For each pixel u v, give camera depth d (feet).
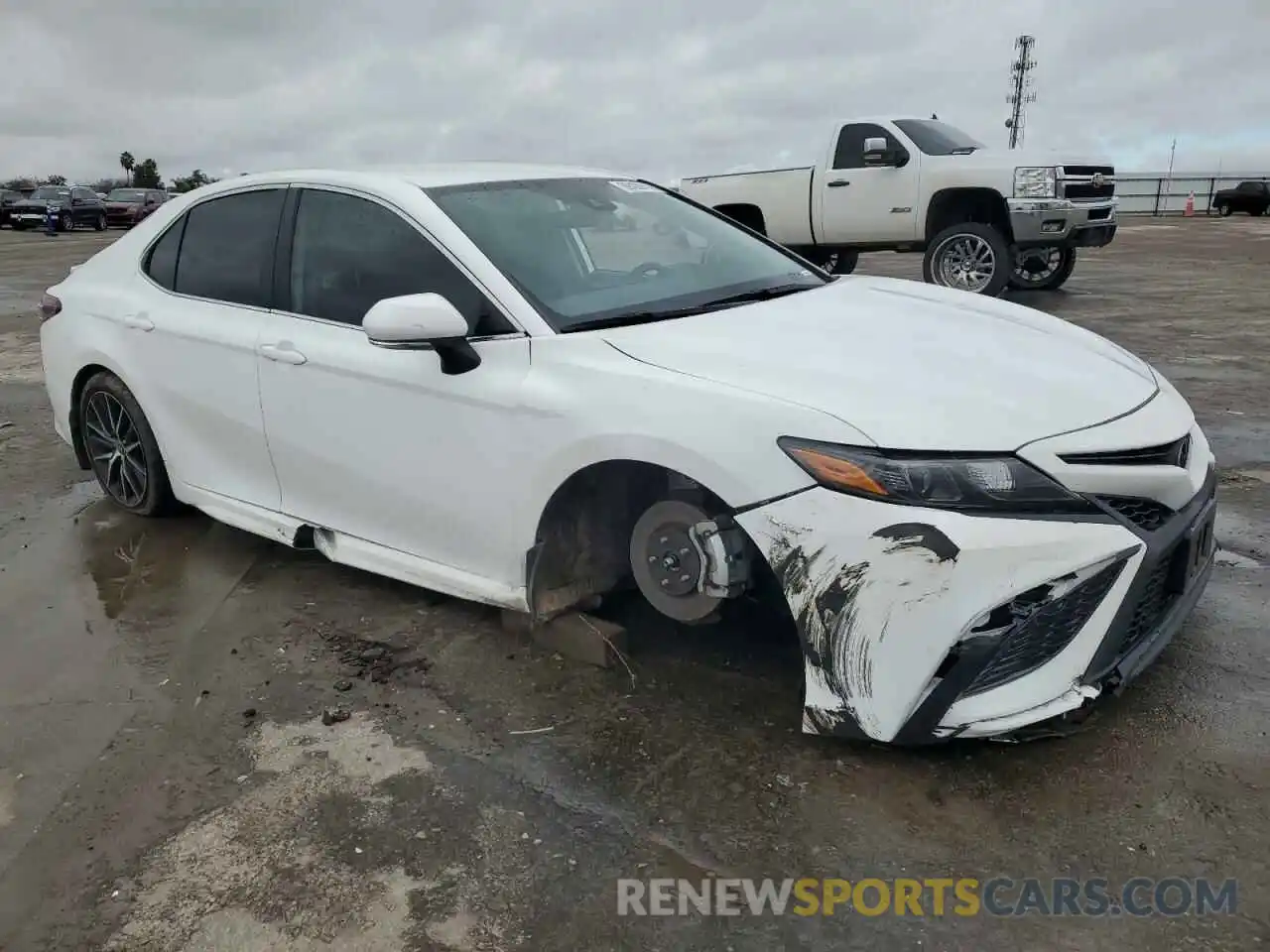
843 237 38.42
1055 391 8.90
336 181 11.89
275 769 9.11
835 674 8.30
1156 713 9.22
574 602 10.66
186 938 7.18
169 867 7.91
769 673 10.19
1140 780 8.30
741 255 12.75
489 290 10.31
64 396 15.52
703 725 9.38
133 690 10.65
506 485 10.05
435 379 10.39
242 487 13.21
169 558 14.10
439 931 7.12
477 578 10.83
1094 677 8.27
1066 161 33.91
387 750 9.30
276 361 11.96
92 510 16.28
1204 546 9.62
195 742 9.62
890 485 7.88
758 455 8.38
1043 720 8.09
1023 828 7.84
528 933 7.07
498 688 10.24
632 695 9.95
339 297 11.60
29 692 10.70
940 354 9.47
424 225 10.88
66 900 7.61
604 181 13.10
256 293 12.54
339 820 8.34
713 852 7.75
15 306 42.78
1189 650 10.36
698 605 9.54
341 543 12.14
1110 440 8.33
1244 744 8.73
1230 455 17.19
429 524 11.02
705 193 42.09
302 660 11.06
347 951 6.99
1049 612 7.92
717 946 6.88
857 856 7.64
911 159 35.96
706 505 9.32
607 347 9.62
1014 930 6.89
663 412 8.88
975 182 34.50
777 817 8.09
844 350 9.41
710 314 10.48
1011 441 8.02
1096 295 39.09
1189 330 29.78
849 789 8.37
